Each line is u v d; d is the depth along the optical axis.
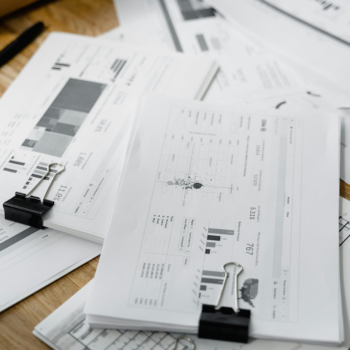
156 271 0.41
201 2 0.71
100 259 0.42
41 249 0.45
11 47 0.64
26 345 0.39
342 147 0.51
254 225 0.44
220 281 0.40
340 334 0.37
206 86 0.59
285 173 0.47
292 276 0.40
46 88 0.60
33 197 0.47
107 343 0.39
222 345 0.38
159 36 0.67
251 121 0.52
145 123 0.52
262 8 0.67
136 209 0.45
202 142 0.50
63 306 0.41
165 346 0.38
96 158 0.51
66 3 0.71
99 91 0.59
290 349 0.38
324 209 0.44
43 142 0.53
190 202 0.45
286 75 0.60
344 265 0.42
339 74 0.58
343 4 0.63
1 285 0.43
